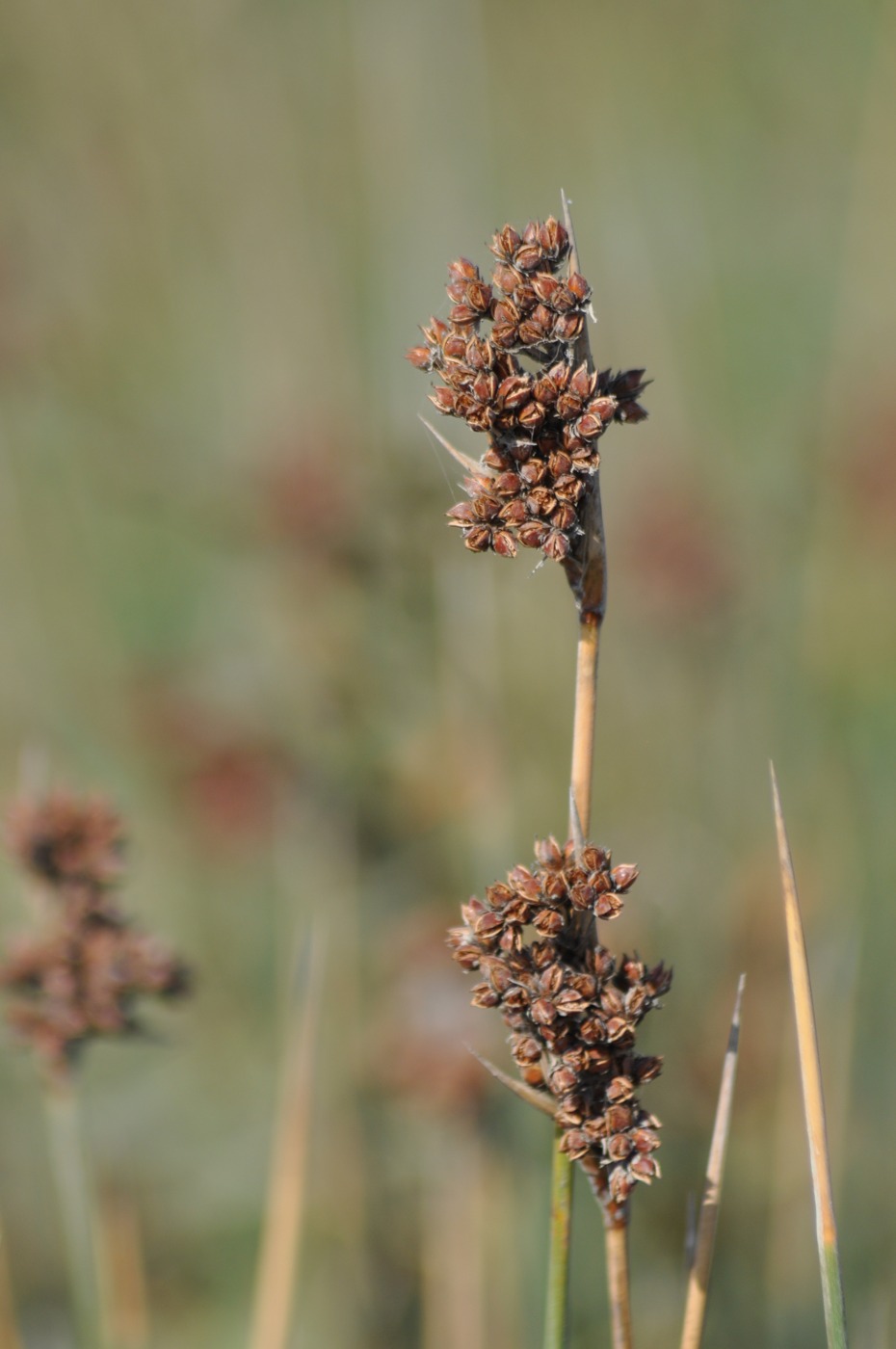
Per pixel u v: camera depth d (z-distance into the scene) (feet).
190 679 26.73
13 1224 20.84
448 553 24.91
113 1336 16.03
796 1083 18.90
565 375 8.07
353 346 33.91
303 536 25.03
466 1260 17.35
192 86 38.29
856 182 33.09
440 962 19.24
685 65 39.63
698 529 27.48
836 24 38.96
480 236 32.30
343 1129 20.29
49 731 28.55
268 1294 13.53
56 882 13.69
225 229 37.22
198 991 23.94
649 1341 17.60
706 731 26.68
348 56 36.63
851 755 25.94
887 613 27.25
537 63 39.68
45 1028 13.20
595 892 8.39
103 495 30.19
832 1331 8.83
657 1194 19.12
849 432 28.84
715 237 37.06
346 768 23.81
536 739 25.57
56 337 32.60
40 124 38.24
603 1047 8.57
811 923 21.31
